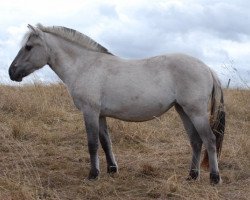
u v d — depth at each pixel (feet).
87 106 21.95
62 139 29.84
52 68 23.26
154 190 20.62
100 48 22.94
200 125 21.21
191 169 22.49
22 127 30.30
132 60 22.49
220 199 19.27
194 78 21.09
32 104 34.88
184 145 29.22
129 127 30.73
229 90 44.16
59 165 24.57
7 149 27.07
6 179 20.31
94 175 22.34
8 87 40.42
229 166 25.07
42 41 22.68
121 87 21.67
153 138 30.40
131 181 22.20
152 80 21.57
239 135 31.01
